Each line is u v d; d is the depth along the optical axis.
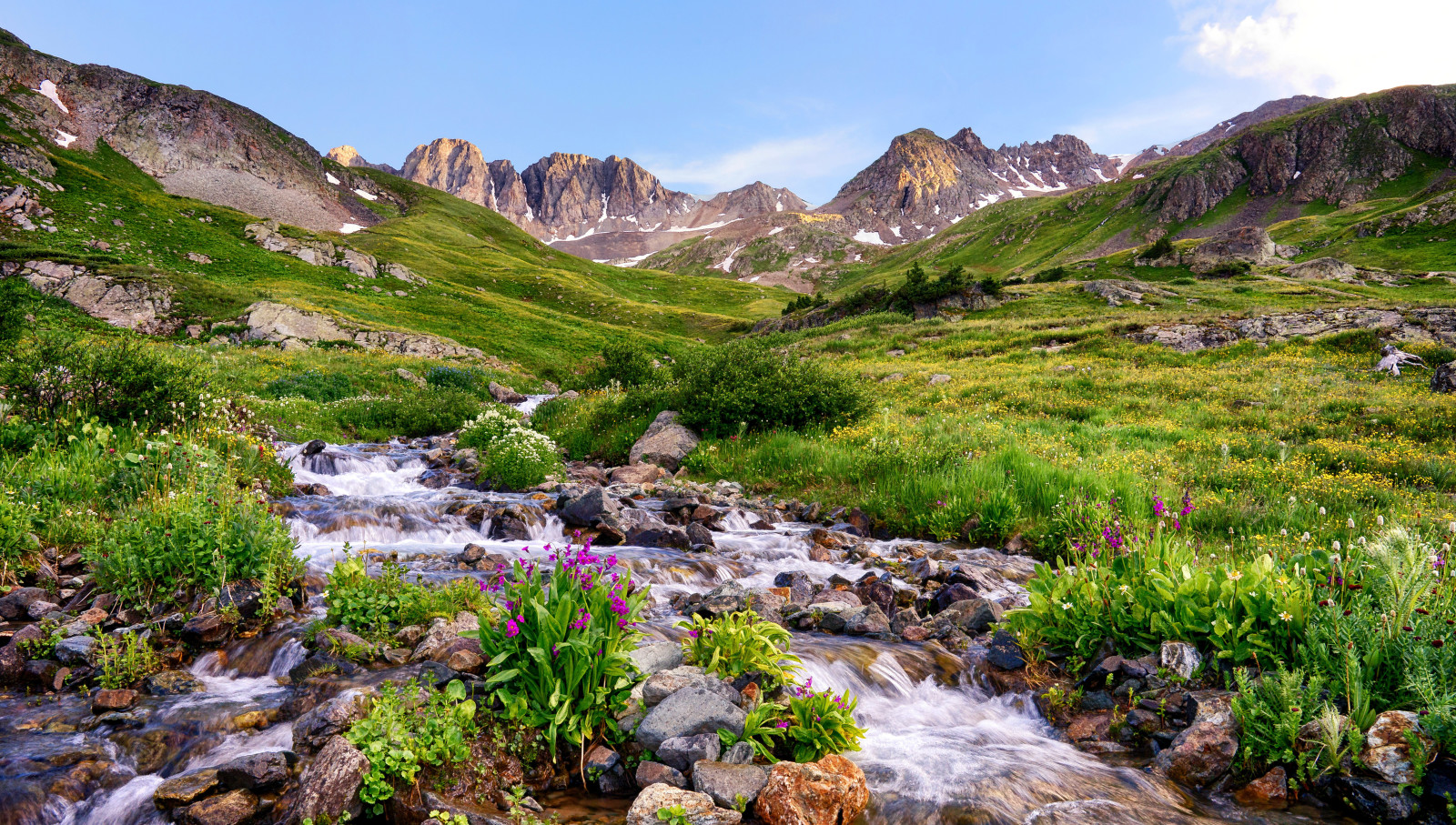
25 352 12.24
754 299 152.50
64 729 4.41
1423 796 3.78
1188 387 22.83
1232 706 4.52
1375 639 4.47
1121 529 7.27
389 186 184.62
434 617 5.84
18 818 3.58
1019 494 11.12
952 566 8.77
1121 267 93.44
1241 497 10.81
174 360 13.34
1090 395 23.17
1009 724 5.21
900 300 62.28
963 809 3.98
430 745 3.98
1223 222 194.00
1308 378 22.89
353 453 16.83
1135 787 4.26
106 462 8.67
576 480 14.70
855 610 6.87
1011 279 74.56
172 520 6.56
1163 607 5.56
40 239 64.62
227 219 87.69
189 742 4.27
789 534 10.59
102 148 122.94
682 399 18.52
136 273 51.53
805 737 4.48
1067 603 5.92
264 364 35.19
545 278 121.94
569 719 4.32
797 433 17.03
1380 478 11.99
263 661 5.34
